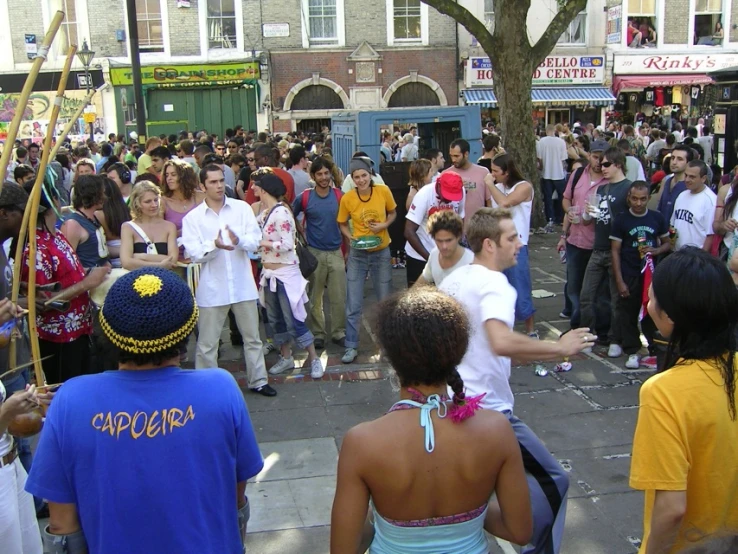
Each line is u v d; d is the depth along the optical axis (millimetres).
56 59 23375
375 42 23875
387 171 10164
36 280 4266
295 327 6258
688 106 25016
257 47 23656
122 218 5520
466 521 2135
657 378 2246
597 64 24281
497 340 2951
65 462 2186
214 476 2232
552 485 3213
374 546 2182
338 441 5180
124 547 2162
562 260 8703
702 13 24453
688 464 2168
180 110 23969
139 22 23422
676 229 6254
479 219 3402
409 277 7062
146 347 2203
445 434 2098
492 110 24188
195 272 5766
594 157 6777
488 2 23875
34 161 14109
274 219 6148
